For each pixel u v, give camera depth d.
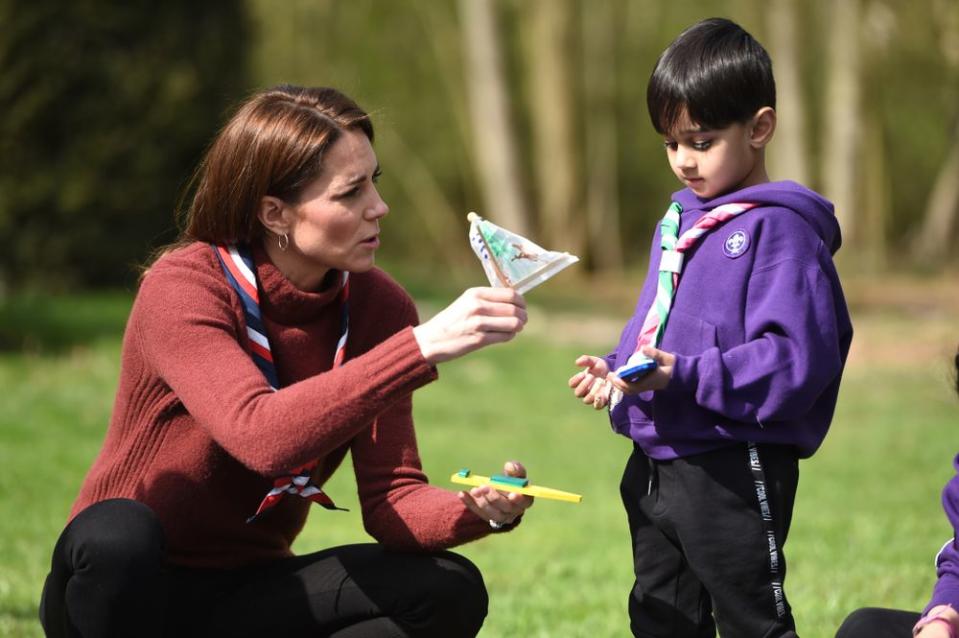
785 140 32.25
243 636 4.57
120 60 16.88
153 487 4.52
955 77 36.00
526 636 6.20
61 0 16.45
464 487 11.27
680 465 4.61
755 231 4.59
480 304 4.00
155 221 17.45
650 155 38.16
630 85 37.84
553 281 32.56
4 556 7.71
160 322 4.38
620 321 23.48
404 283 24.91
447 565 4.50
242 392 4.19
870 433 14.26
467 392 16.59
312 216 4.39
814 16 34.62
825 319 4.47
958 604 4.08
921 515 9.93
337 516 9.82
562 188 33.66
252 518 4.44
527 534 9.41
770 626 4.51
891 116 39.38
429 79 37.84
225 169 4.46
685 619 4.79
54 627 4.34
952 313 25.23
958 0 30.77
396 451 4.73
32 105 16.50
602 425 14.85
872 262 34.84
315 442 4.07
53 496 9.84
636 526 4.86
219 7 17.56
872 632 4.37
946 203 38.84
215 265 4.53
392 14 37.06
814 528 9.24
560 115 33.53
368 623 4.49
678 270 4.70
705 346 4.59
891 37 33.41
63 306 16.78
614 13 36.94
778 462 4.57
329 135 4.37
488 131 33.19
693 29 4.77
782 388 4.38
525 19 36.28
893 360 19.50
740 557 4.50
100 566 4.12
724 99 4.61
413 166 37.81
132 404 4.56
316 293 4.59
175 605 4.60
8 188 16.67
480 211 38.00
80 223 17.06
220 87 17.55
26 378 14.13
